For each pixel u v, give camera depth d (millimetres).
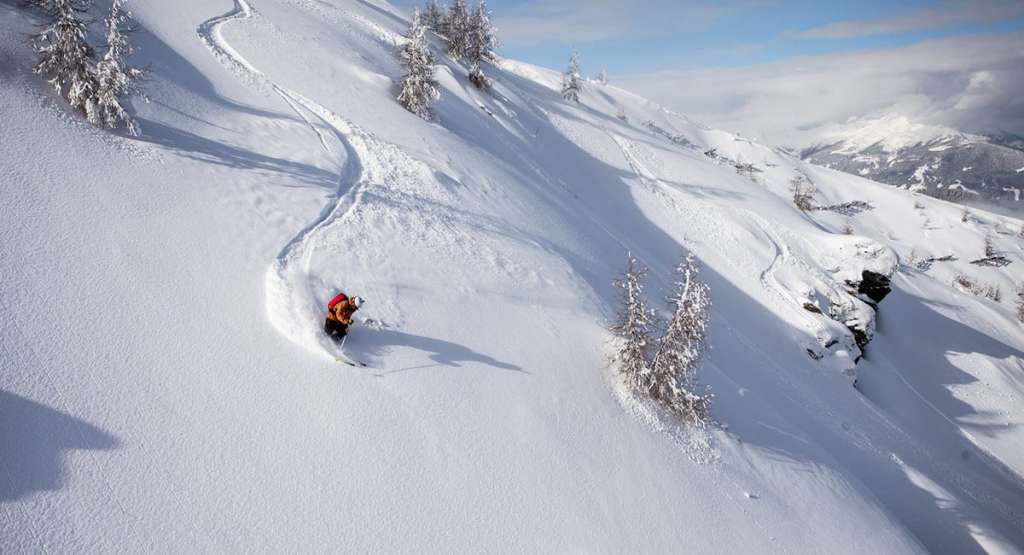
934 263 84375
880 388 35094
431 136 24062
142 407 8289
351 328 11367
